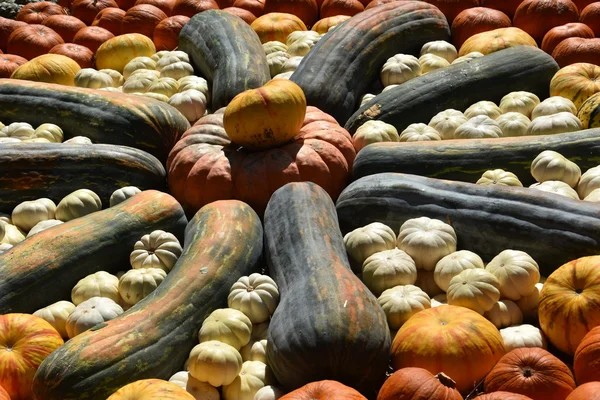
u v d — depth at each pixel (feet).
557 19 33.24
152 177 25.31
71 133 27.30
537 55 28.58
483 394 16.34
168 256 21.44
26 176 24.20
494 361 17.39
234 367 17.70
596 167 23.09
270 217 21.98
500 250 21.06
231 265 20.45
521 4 33.91
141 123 26.55
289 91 24.17
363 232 21.62
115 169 24.62
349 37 29.86
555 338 18.24
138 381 16.37
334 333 17.03
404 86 27.81
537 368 16.29
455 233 21.53
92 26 36.55
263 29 34.55
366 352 17.07
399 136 27.02
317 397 15.79
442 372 16.79
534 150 23.41
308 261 19.47
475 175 23.48
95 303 19.67
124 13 37.50
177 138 27.35
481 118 25.94
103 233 21.49
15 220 23.86
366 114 27.20
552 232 20.29
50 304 20.61
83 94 27.30
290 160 24.09
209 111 29.45
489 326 17.85
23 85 27.86
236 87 28.25
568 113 25.67
